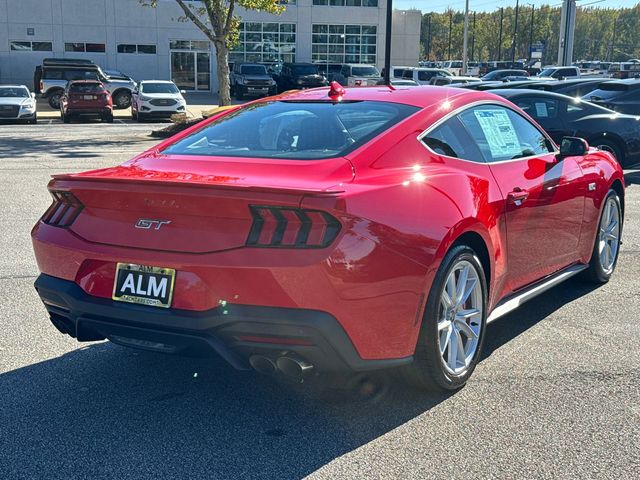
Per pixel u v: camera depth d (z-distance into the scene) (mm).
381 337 3258
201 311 3143
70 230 3525
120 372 4109
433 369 3596
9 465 3088
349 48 45656
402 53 48000
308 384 3938
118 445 3271
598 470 3035
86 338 3617
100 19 40969
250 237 3094
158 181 3203
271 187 3039
